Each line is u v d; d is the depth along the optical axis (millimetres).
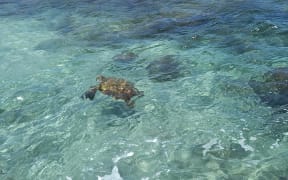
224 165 8242
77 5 21391
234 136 9078
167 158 8602
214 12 17203
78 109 10711
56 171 8531
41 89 12031
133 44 14930
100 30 16812
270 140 8852
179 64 12727
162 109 10328
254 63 12266
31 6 22141
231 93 10742
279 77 10977
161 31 15852
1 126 10258
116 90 10805
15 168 8711
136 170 8359
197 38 14695
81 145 9281
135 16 18203
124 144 9172
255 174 7910
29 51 15234
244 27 15086
